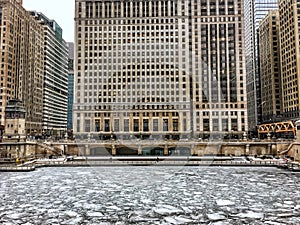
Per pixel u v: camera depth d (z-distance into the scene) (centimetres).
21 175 5806
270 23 14275
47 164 7094
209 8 11531
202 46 11381
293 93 11869
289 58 12312
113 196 3644
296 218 2883
